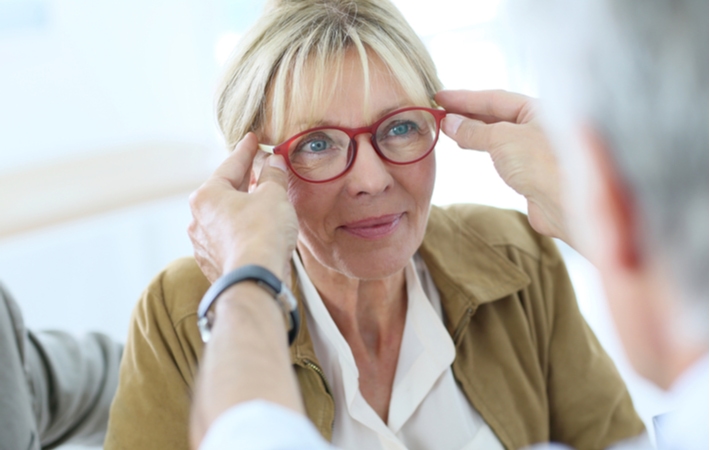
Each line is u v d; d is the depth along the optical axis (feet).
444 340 3.97
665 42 1.26
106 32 8.61
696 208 1.30
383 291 3.97
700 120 1.26
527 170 3.37
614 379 4.37
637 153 1.32
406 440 3.93
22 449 4.03
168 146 9.10
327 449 1.93
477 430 4.00
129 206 8.75
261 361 2.21
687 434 1.52
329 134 3.58
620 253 1.43
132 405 3.85
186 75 9.11
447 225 4.47
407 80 3.59
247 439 1.83
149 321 3.94
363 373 4.04
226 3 9.20
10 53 8.20
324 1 3.63
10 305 4.42
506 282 4.17
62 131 8.56
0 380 4.07
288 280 2.86
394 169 3.64
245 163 3.47
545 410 4.20
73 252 8.78
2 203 8.11
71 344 5.25
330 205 3.65
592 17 1.35
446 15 8.77
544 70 1.49
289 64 3.53
